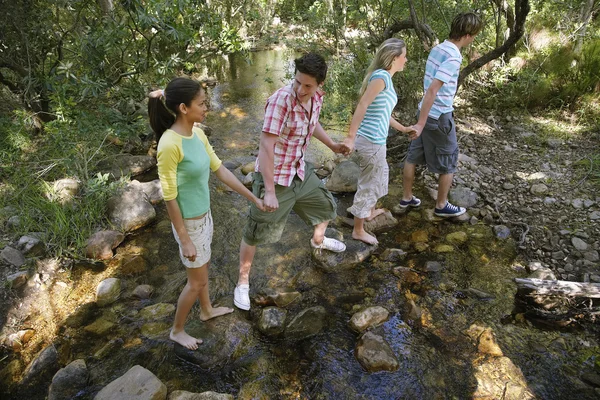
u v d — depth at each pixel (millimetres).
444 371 2451
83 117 4527
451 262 3271
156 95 1984
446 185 3564
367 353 2496
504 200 3930
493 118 5387
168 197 2016
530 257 3311
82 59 4934
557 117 5270
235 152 4984
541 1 6133
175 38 4863
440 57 3150
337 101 6000
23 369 2523
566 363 2486
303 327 2717
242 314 2811
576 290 2898
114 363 2516
